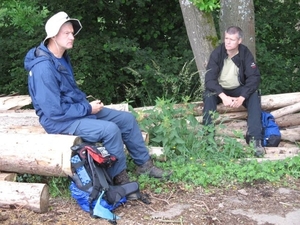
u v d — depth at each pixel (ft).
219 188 15.34
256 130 18.44
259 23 32.35
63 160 13.61
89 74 31.27
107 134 14.08
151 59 29.43
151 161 15.88
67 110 14.14
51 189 15.10
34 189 13.47
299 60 32.42
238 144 17.79
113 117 15.24
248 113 18.76
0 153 14.23
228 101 18.49
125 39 31.32
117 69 32.24
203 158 17.25
